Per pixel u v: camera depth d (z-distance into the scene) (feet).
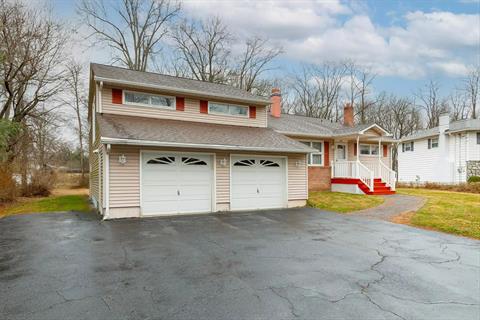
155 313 11.41
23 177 57.77
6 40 54.60
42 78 63.21
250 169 39.37
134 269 16.31
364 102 118.32
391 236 24.48
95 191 43.70
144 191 32.78
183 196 35.06
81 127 96.22
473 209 34.88
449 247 21.21
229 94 45.21
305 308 11.87
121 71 43.60
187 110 42.29
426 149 81.87
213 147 34.53
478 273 16.07
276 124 56.54
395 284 14.44
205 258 18.38
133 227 27.27
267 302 12.39
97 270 16.12
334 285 14.25
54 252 19.47
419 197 47.34
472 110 117.70
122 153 31.40
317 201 43.73
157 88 39.27
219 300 12.55
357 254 19.42
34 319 10.94
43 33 61.00
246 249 20.45
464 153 71.31
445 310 11.82
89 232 25.21
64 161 97.35
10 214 34.99
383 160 65.46
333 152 58.95
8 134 47.62
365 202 42.60
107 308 11.79
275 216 34.09
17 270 16.12
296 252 19.79
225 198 37.45
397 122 126.82
